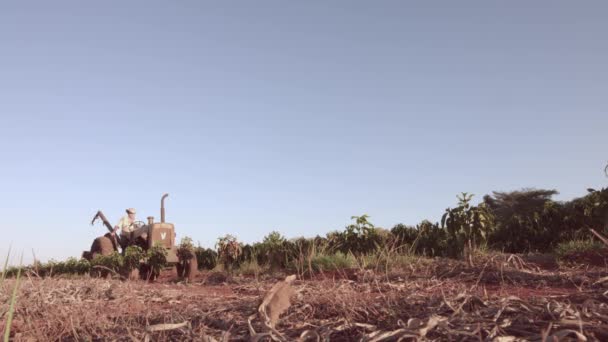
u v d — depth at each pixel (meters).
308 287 4.39
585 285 5.26
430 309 3.03
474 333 2.33
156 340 3.03
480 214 8.98
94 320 3.93
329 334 2.70
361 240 11.05
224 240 14.55
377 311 3.22
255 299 4.32
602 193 9.88
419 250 11.66
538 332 2.39
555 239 12.98
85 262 12.60
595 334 2.30
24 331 3.83
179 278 12.35
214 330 3.15
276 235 13.65
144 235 12.61
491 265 7.31
